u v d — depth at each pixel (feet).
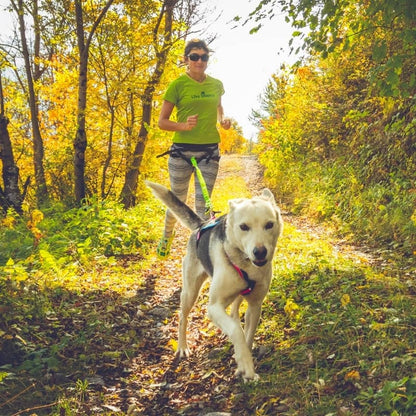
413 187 23.44
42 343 12.31
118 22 32.14
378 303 12.53
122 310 15.38
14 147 38.11
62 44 32.78
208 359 11.85
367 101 29.32
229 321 9.89
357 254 19.71
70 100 36.04
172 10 35.94
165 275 19.74
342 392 8.91
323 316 11.84
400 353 9.69
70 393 10.28
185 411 9.74
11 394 9.80
